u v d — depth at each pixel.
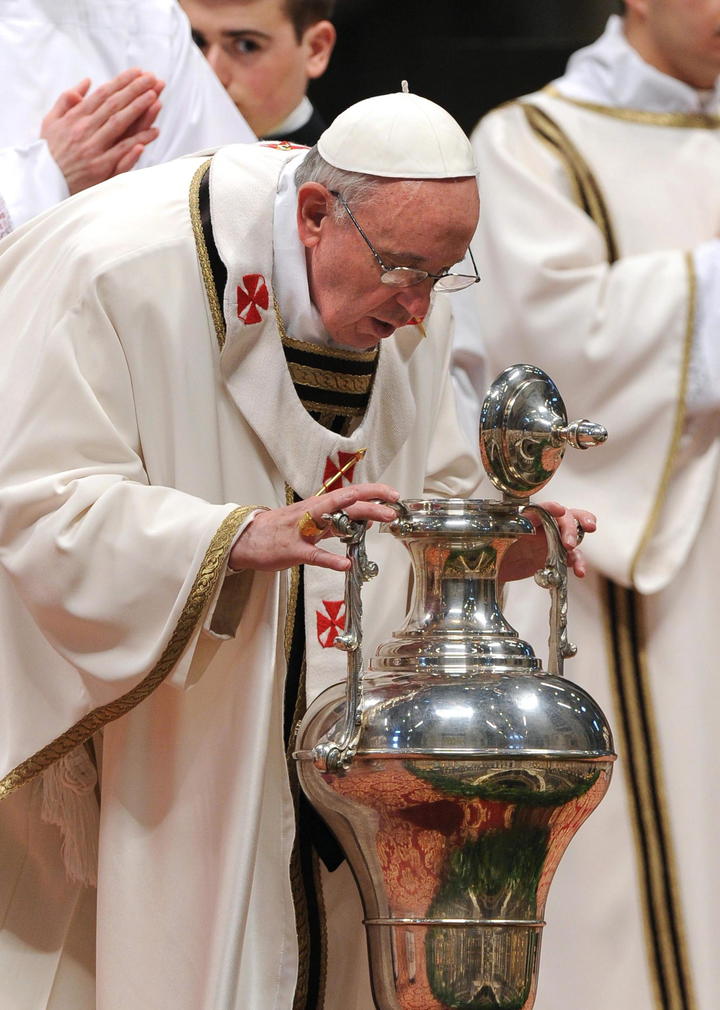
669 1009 14.24
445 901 8.34
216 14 13.97
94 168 12.26
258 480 9.74
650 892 14.42
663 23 15.71
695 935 14.34
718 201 15.59
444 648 8.57
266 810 9.38
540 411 8.70
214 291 9.56
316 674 9.94
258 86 14.19
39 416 9.20
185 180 9.98
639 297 14.83
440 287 9.17
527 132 15.84
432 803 8.17
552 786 8.21
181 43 13.33
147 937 9.17
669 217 15.49
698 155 15.73
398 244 8.79
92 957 10.06
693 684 14.66
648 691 14.67
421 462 10.75
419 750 8.08
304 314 9.59
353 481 10.02
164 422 9.51
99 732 9.87
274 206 9.70
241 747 9.09
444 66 20.75
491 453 8.76
